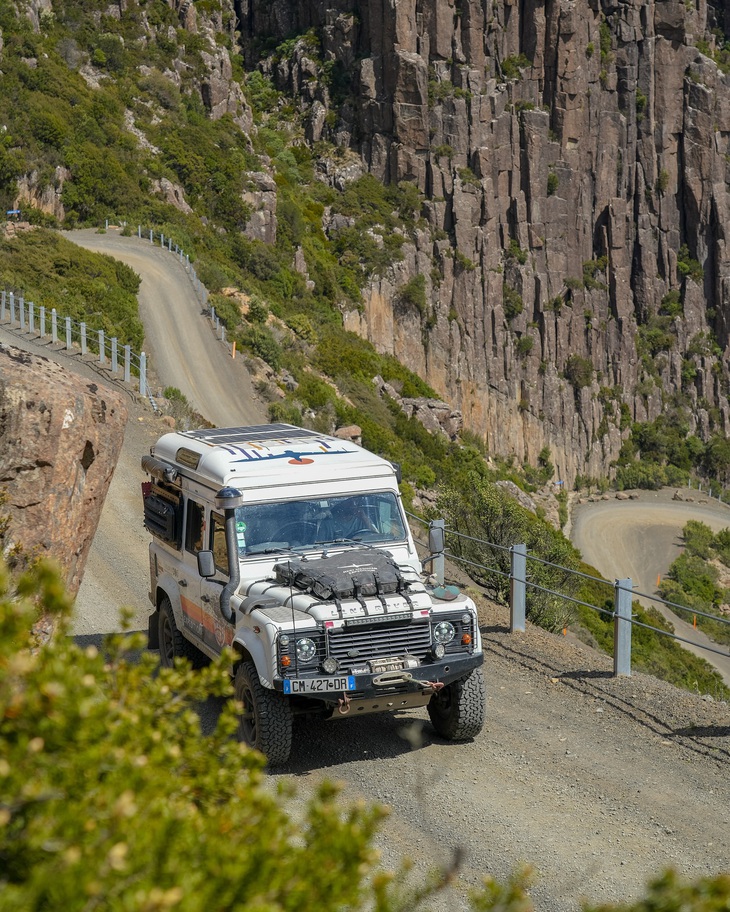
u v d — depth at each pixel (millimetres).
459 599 8758
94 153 85500
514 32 132125
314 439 10492
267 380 55750
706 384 145250
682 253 147125
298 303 96250
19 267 54562
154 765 3168
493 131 127438
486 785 8281
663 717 9977
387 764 8703
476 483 20422
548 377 130500
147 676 3666
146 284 64438
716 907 2895
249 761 3621
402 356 113688
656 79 143000
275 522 9266
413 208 121125
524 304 128500
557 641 12969
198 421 31406
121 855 2588
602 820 7637
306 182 121188
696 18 156500
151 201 87125
